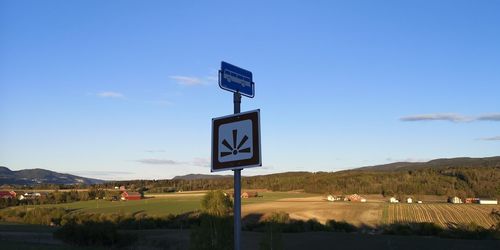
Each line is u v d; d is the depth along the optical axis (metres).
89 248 30.89
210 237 15.20
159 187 176.12
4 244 26.47
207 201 15.80
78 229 45.12
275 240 12.35
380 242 59.91
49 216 93.50
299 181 168.12
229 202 15.85
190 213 92.44
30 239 46.97
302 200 122.44
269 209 99.50
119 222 81.81
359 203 113.56
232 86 7.16
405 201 123.25
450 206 107.31
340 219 88.88
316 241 60.47
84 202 129.38
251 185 175.38
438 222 83.81
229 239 15.26
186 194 143.88
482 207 104.50
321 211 98.12
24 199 132.62
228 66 7.15
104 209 106.25
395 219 88.81
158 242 51.00
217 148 7.11
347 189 151.38
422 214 94.19
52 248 26.16
